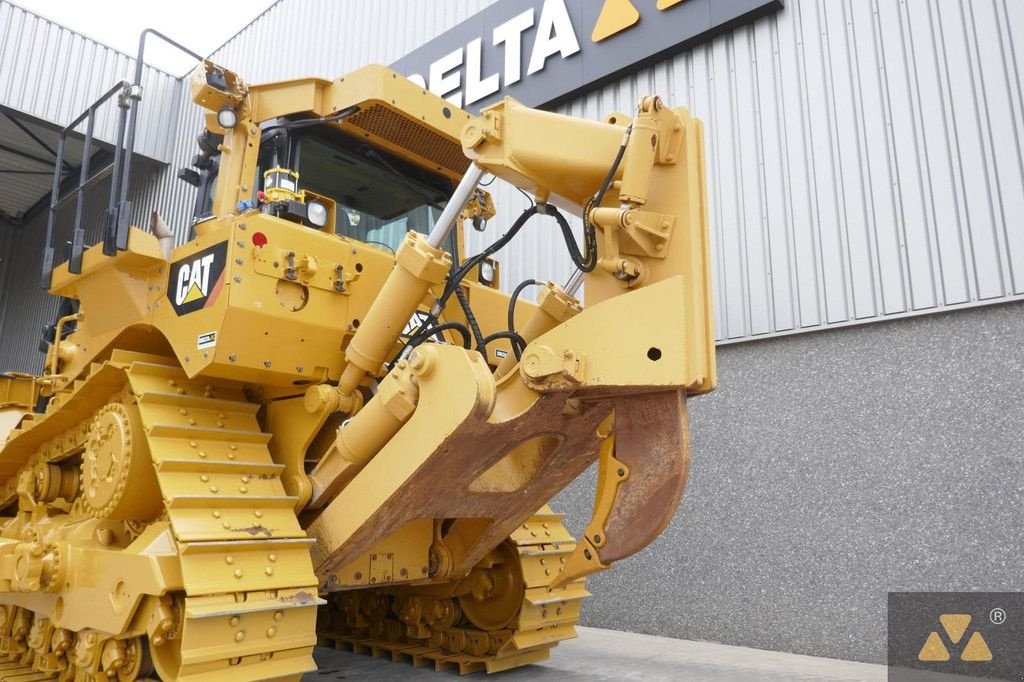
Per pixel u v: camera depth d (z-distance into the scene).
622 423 2.63
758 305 5.30
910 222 4.73
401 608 4.41
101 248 3.57
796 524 4.95
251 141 3.69
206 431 3.12
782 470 5.06
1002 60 4.52
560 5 6.76
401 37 8.46
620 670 4.14
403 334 3.49
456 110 4.07
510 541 4.02
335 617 4.83
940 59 4.75
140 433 3.21
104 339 3.74
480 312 4.05
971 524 4.30
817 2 5.33
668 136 2.59
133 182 11.80
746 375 5.32
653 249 2.55
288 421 3.43
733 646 5.04
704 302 2.46
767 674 4.08
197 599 2.61
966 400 4.43
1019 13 4.49
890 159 4.86
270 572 2.83
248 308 3.02
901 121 4.85
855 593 4.65
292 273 3.15
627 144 2.59
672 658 4.55
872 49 5.04
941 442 4.48
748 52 5.64
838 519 4.79
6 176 13.13
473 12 7.71
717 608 5.20
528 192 2.81
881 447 4.69
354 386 3.27
